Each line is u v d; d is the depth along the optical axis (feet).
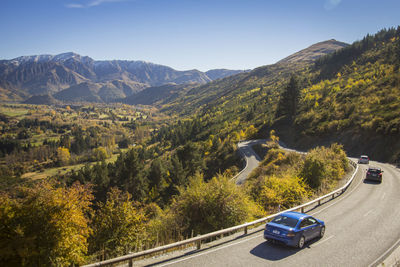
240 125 405.18
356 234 40.68
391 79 241.55
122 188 192.95
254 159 200.03
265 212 55.93
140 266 28.73
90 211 36.55
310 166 78.48
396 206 57.67
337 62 619.67
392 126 160.76
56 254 26.16
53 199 27.17
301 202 61.36
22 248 22.54
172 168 199.93
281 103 323.37
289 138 265.95
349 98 250.16
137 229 39.09
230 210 45.96
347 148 184.65
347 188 77.77
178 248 36.99
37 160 626.64
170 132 620.49
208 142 320.50
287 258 31.68
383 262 30.55
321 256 32.42
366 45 615.16
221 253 33.06
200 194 48.06
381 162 149.89
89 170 224.74
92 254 33.83
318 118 246.27
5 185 407.23
